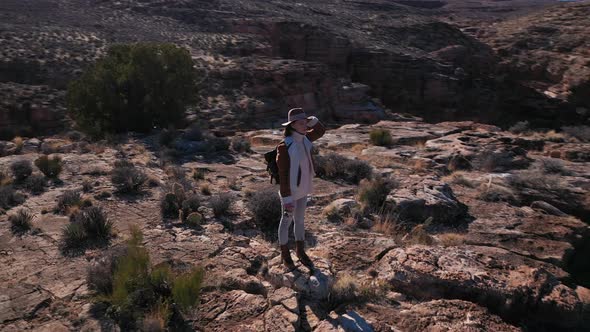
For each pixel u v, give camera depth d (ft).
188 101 70.13
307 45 199.93
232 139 50.01
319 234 22.47
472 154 41.50
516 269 17.78
